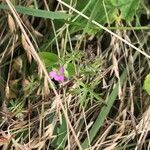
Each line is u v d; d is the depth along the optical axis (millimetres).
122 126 358
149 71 383
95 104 360
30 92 352
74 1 378
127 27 374
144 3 408
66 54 362
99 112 363
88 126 350
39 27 387
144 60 387
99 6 352
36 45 357
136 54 385
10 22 351
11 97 361
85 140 350
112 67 365
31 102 356
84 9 368
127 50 379
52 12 357
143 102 376
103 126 363
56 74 339
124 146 355
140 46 385
